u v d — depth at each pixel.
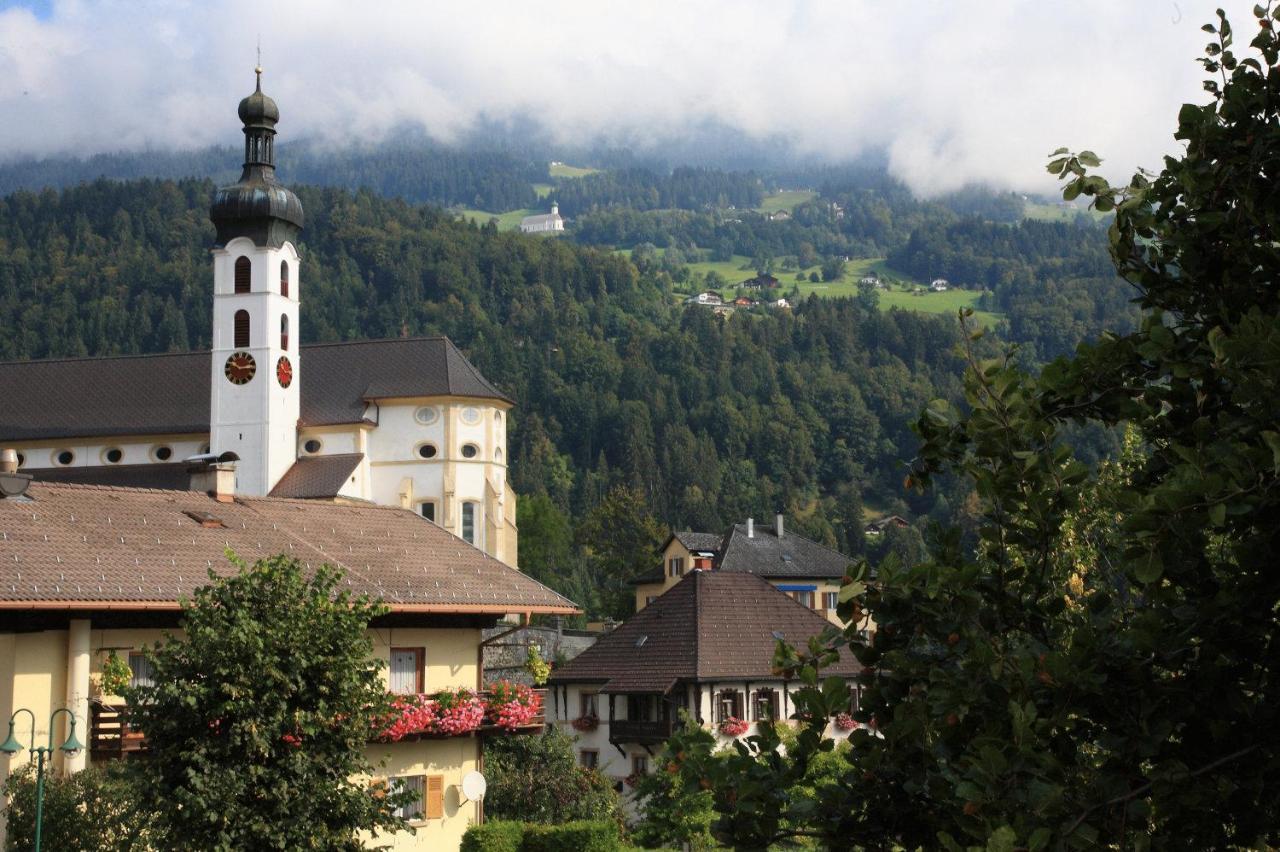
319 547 35.62
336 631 24.06
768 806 10.26
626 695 56.81
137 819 24.34
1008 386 10.99
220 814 22.70
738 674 55.91
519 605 36.22
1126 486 11.08
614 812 47.34
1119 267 12.09
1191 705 9.61
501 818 45.22
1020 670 9.81
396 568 35.97
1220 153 11.35
